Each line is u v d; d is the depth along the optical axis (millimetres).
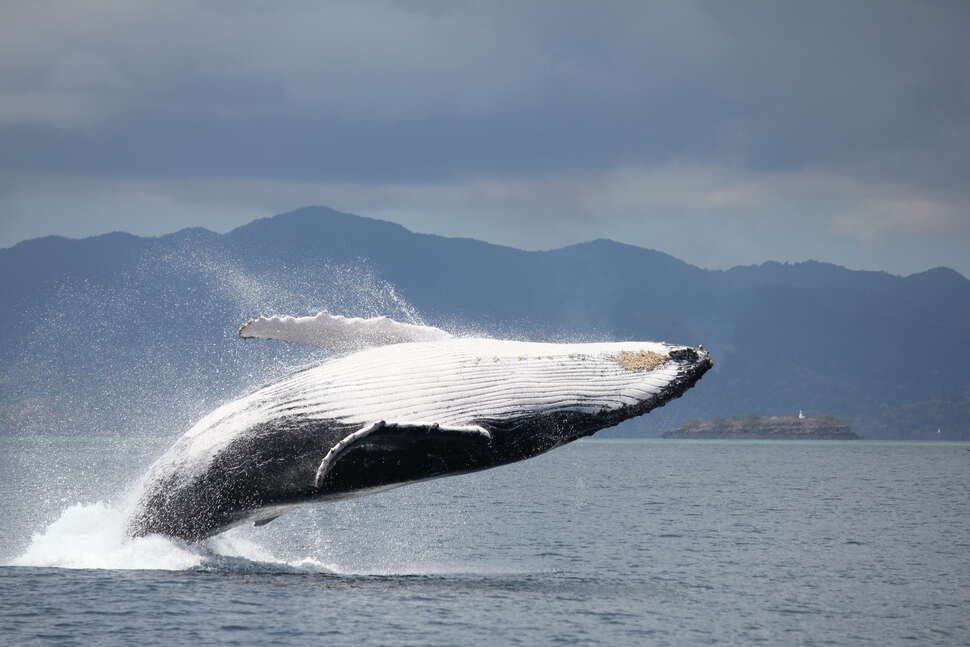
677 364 79438
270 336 82125
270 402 81375
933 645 73312
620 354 79812
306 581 86438
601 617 78375
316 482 70375
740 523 160750
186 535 86938
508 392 78000
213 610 74188
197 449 84125
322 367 80938
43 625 69625
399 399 78250
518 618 76562
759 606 85938
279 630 69875
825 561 115750
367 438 71375
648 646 70312
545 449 79062
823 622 80000
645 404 78812
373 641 68312
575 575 100812
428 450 77000
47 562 89000
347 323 82062
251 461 81250
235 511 83375
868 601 89625
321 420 79125
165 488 85938
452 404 77875
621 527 151750
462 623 74000
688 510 185875
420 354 79625
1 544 112750
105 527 93188
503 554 118500
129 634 68062
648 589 93000
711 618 80062
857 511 188375
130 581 82000
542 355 79250
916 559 118375
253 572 89062
